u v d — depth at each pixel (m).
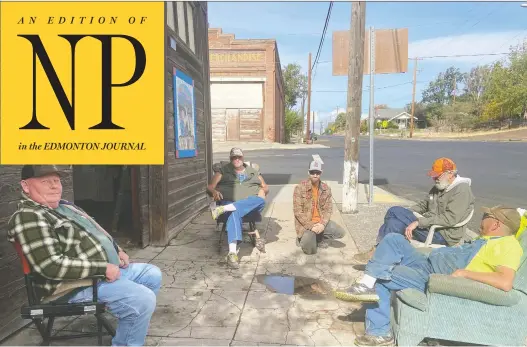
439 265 2.88
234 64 26.94
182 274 4.29
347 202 7.49
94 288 2.48
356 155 7.43
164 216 5.27
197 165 7.12
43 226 2.33
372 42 7.81
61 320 3.21
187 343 2.92
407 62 7.79
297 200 5.03
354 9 7.16
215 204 5.16
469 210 3.91
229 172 5.10
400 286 2.85
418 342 2.73
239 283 4.07
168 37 5.34
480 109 60.34
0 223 2.77
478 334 2.65
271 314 3.40
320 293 3.85
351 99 7.30
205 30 7.85
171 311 3.43
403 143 34.22
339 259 4.84
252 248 5.25
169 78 5.59
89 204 7.57
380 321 2.93
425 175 13.47
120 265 2.91
